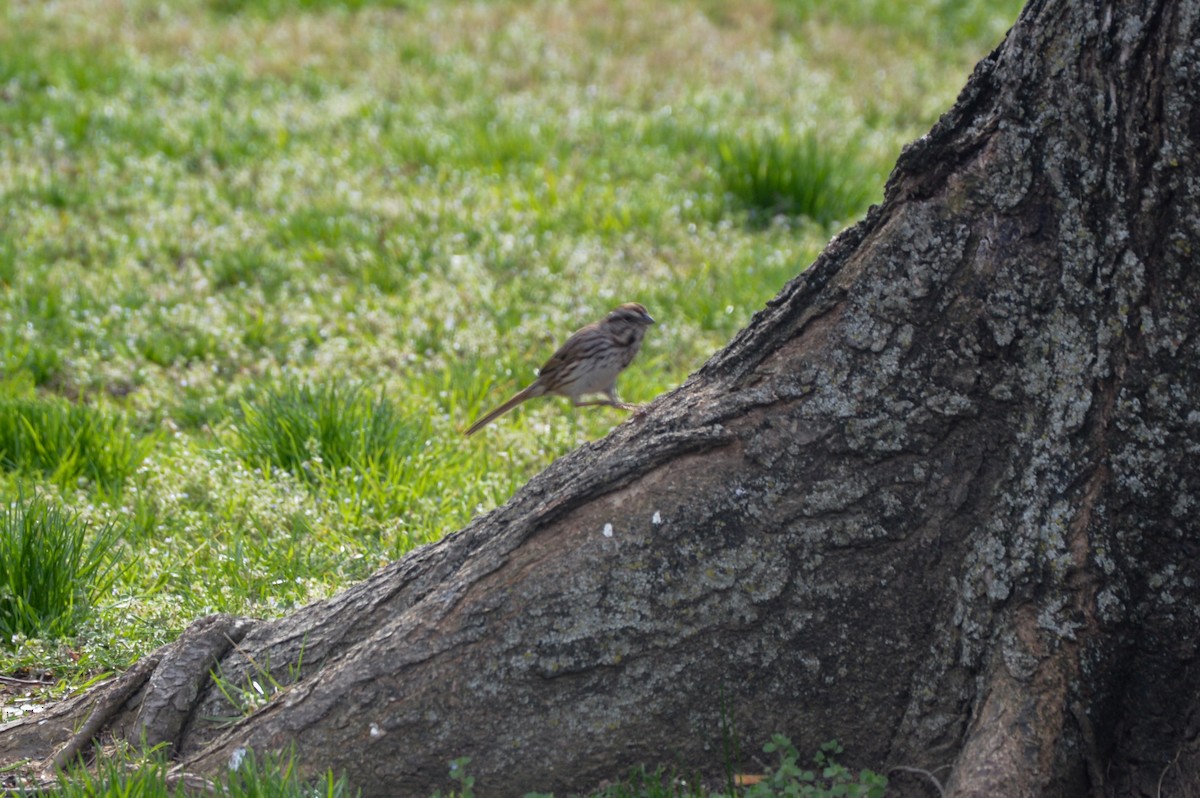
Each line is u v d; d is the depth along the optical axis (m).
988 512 7.93
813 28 34.53
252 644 9.11
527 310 17.95
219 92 27.38
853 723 8.09
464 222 20.55
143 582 11.54
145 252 19.64
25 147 23.55
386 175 23.22
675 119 25.97
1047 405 7.75
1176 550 7.63
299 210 21.02
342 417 14.20
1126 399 7.55
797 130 24.39
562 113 26.52
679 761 8.03
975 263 7.80
